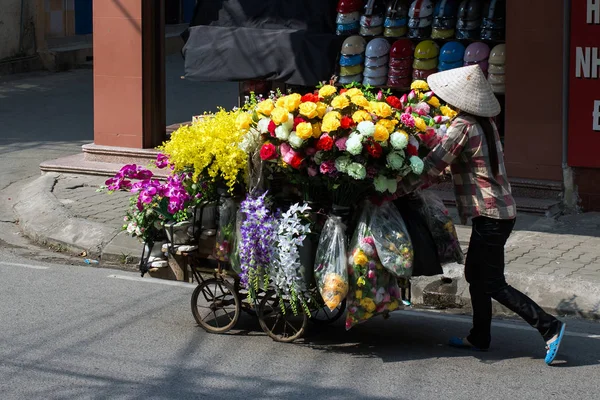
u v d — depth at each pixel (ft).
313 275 19.45
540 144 32.04
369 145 18.24
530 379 18.35
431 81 19.19
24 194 35.27
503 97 34.06
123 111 38.37
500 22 32.45
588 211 31.58
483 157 18.83
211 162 19.99
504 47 32.37
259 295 21.04
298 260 19.16
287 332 21.38
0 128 48.85
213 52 35.88
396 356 19.77
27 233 31.27
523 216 31.24
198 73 36.27
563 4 30.76
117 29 37.91
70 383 18.04
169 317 22.44
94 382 18.12
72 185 35.96
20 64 67.31
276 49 34.86
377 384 18.06
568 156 31.35
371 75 34.17
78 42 72.95
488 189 18.86
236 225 19.93
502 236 19.01
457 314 23.72
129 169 22.04
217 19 36.42
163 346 20.29
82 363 19.17
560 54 31.17
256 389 17.79
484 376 18.51
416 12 33.40
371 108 18.43
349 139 18.13
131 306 23.35
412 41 34.19
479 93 18.75
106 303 23.59
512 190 32.48
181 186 20.67
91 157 38.68
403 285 19.84
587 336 21.38
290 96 18.95
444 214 20.47
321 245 19.03
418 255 19.39
